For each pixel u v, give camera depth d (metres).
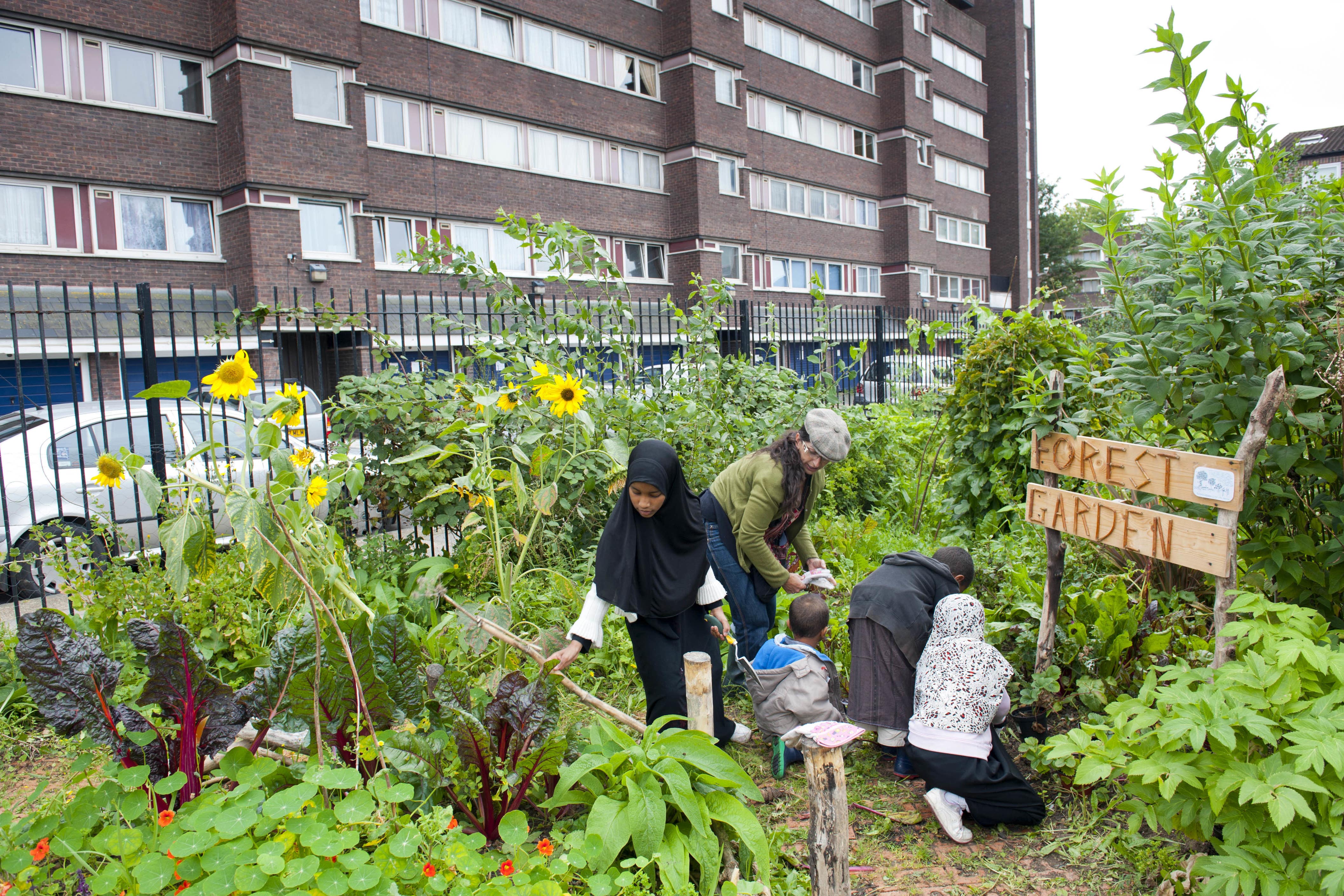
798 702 3.37
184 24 15.70
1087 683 3.44
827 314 8.55
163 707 2.47
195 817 2.10
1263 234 2.88
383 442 5.29
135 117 15.30
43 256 14.34
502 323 6.23
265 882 1.98
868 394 12.13
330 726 2.53
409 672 2.66
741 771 2.58
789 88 28.92
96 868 2.20
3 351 12.75
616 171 23.78
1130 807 2.53
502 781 2.64
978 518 6.08
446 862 2.17
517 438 4.88
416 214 19.05
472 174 20.20
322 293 16.77
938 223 36.31
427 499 4.94
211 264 16.14
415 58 19.09
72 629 2.47
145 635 2.42
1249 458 2.67
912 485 7.80
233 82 15.75
